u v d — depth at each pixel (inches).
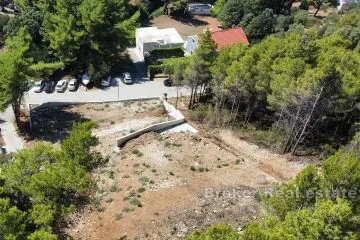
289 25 3769.7
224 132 2315.5
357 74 2031.3
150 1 4244.6
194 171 1926.7
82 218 1605.6
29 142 2294.5
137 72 3169.3
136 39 3501.5
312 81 1829.5
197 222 1566.2
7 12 3833.7
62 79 2962.6
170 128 2368.4
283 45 2287.2
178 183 1824.6
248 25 3698.3
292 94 1941.4
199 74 2474.2
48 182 1246.9
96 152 1956.2
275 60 2202.3
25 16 3068.4
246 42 3383.4
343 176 1096.8
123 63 3289.9
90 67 2893.7
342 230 986.1
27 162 1349.7
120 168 1947.6
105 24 2970.0
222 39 3334.2
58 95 2780.5
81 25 2928.2
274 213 1200.2
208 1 4549.7
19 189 1272.1
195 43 3255.4
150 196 1733.5
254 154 2092.8
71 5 2918.3
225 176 1882.4
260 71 2172.7
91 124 1641.2
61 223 1510.8
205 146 2158.0
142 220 1594.5
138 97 2827.3
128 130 2362.2
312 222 980.6
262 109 2477.9
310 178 1136.8
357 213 1074.7
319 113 2022.6
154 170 1920.5
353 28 2972.4
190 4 4362.7
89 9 2898.6
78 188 1338.6
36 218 1186.0
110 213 1636.3
